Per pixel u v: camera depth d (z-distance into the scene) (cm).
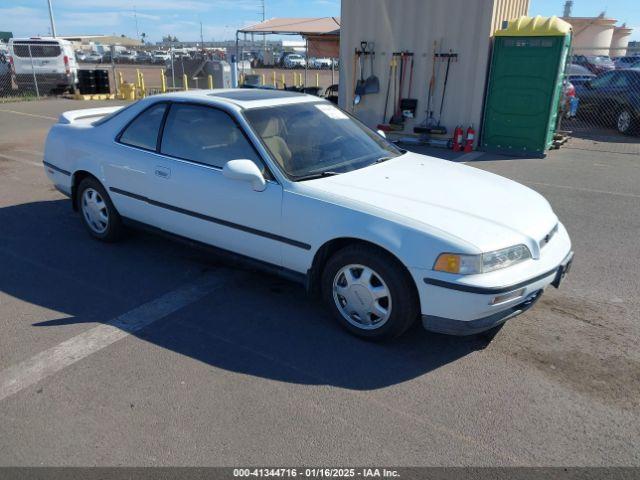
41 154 941
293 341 349
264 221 373
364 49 1109
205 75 2025
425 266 306
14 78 1916
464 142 1038
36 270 453
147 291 417
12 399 287
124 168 460
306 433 265
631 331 366
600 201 688
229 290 420
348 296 348
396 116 1107
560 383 307
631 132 1238
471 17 983
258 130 388
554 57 920
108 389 296
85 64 5134
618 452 255
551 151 1043
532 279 315
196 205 413
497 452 254
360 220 327
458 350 341
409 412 281
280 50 4238
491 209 341
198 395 292
